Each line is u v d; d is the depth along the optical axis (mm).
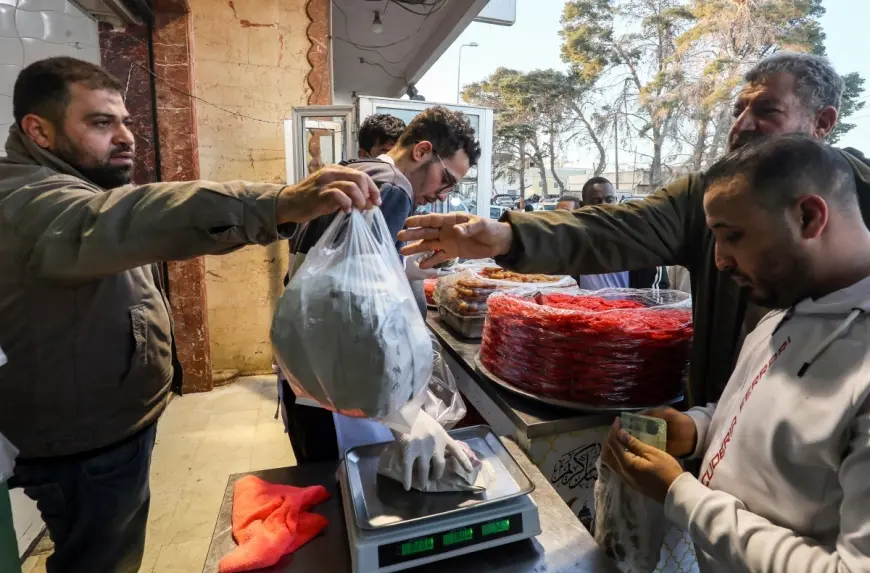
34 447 1091
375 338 637
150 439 1316
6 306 1007
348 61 6199
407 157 1245
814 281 599
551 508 837
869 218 819
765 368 658
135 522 1310
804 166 563
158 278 1374
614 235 1045
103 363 1135
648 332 1062
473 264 2133
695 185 1095
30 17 1901
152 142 2822
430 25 4805
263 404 2912
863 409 507
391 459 791
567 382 1098
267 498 824
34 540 1700
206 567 706
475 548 710
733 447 670
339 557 721
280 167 3225
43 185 938
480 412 1456
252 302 3301
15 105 1080
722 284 996
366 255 709
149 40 2721
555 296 1313
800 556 528
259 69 3092
